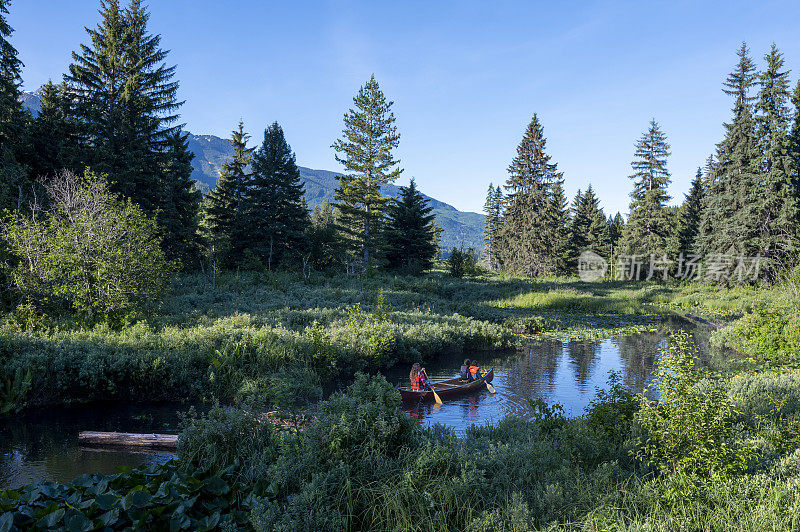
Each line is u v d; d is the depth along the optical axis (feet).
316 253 144.77
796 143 136.26
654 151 191.01
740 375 40.88
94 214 55.93
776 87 134.72
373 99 148.87
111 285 52.95
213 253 118.62
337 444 18.01
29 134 88.58
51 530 14.11
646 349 67.05
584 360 59.26
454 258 165.37
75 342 40.14
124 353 39.42
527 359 59.82
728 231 139.13
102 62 103.91
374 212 147.54
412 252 162.71
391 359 54.60
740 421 25.64
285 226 139.23
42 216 67.41
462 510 16.43
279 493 17.04
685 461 18.03
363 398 21.04
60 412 34.42
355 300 90.63
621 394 24.85
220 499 16.99
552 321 91.20
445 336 62.75
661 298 131.44
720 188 165.17
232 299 80.23
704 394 19.48
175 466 19.51
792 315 55.47
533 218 200.44
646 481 18.20
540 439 23.36
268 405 34.47
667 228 190.90
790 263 121.90
